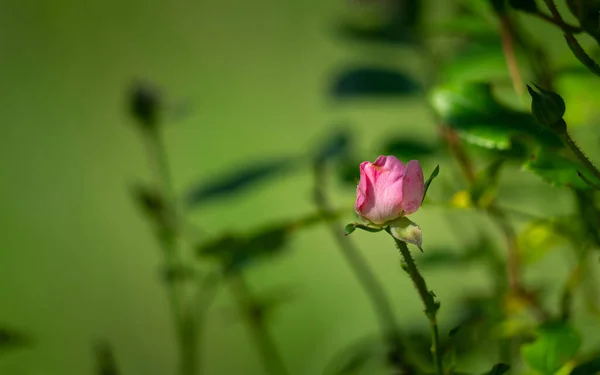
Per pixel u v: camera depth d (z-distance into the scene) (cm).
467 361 95
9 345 97
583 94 95
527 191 100
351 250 107
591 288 98
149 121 109
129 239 200
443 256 102
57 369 128
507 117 88
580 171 85
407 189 82
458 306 100
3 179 216
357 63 107
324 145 103
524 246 96
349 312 170
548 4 82
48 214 208
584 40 102
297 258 181
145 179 221
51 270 193
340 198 121
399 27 107
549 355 86
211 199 101
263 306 106
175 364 169
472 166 98
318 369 160
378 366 99
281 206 192
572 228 92
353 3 109
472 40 99
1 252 196
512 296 95
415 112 204
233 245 96
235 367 162
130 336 174
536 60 94
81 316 180
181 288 108
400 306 169
